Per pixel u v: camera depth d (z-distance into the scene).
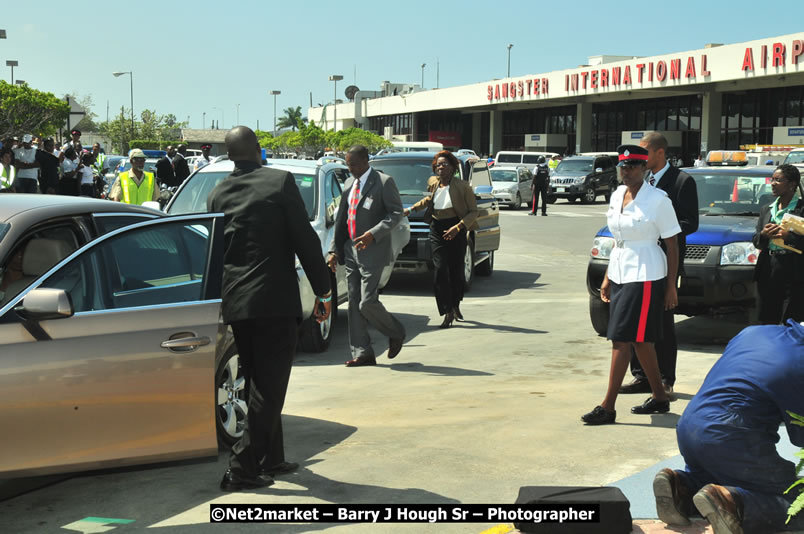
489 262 14.73
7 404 4.01
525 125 71.06
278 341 4.60
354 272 7.88
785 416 3.77
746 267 8.16
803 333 3.82
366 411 6.29
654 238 5.70
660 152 6.55
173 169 17.42
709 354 8.37
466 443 5.42
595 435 5.57
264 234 4.54
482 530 4.11
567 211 34.38
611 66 53.38
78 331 4.23
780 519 3.79
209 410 4.51
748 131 51.34
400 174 13.52
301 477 4.84
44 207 4.66
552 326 10.02
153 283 4.59
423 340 9.23
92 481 4.91
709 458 3.86
